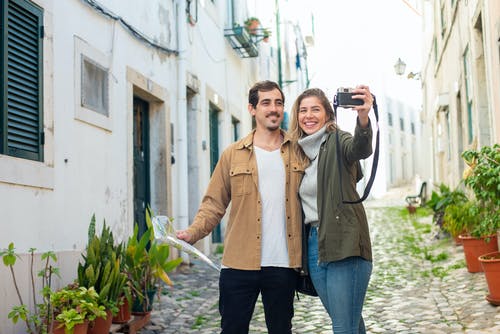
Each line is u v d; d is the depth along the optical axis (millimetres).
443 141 14406
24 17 4809
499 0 6629
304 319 5750
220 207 3514
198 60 10234
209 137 10820
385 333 5055
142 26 7738
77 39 5801
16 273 4477
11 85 4574
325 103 3348
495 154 5984
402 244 11141
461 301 5941
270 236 3277
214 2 11594
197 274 8438
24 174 4652
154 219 3297
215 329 5465
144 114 8492
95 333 4480
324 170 3154
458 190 10562
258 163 3352
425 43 19031
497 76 6949
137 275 5262
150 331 5359
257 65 15945
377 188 33594
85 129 5949
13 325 4395
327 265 3137
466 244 7227
